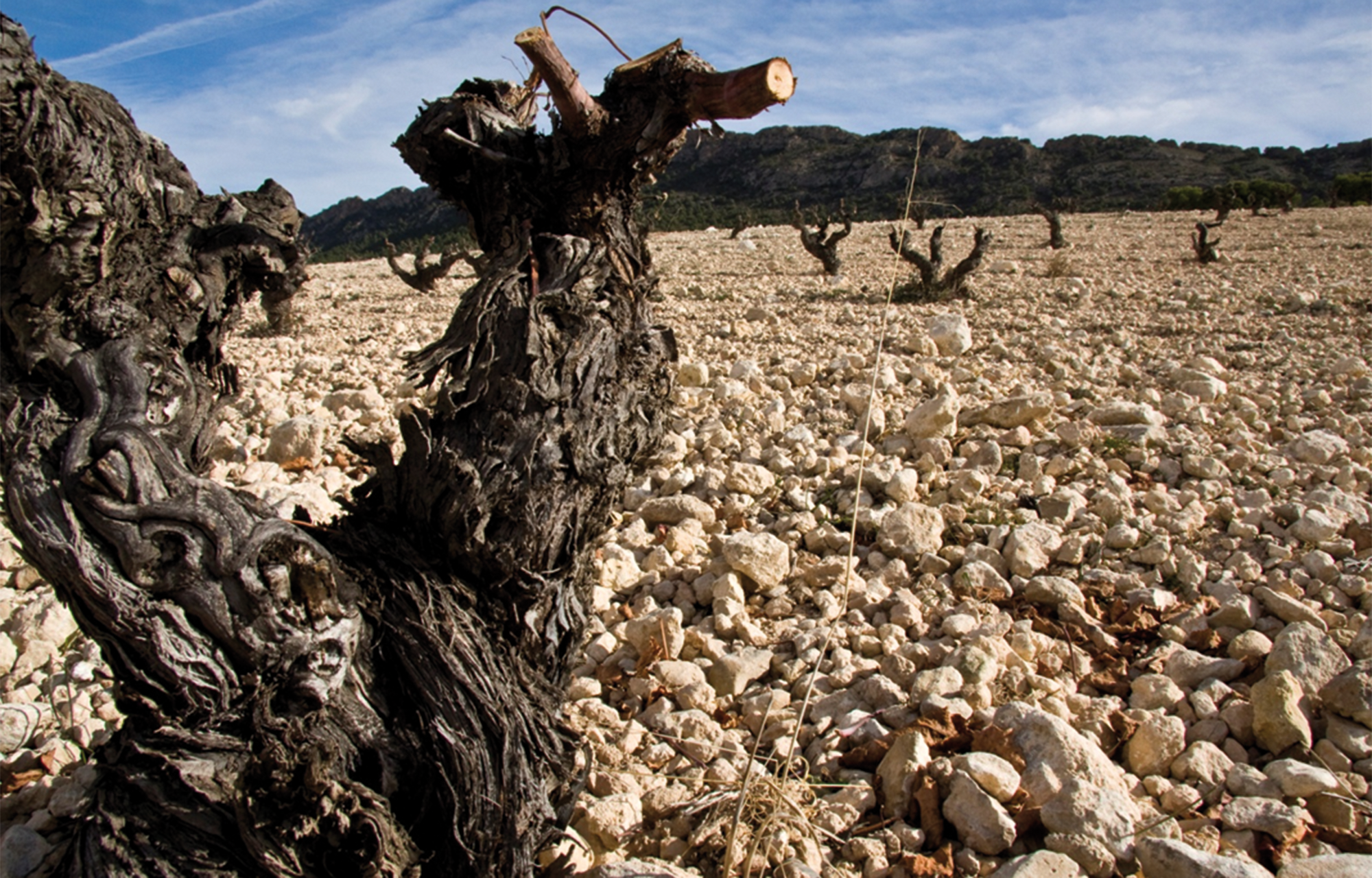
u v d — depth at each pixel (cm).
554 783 225
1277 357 830
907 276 1702
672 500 505
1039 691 343
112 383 188
